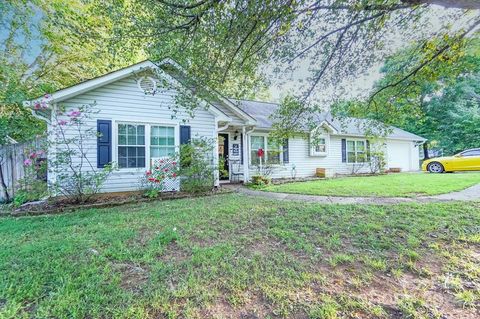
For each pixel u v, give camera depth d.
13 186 6.39
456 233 3.34
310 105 5.21
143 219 4.41
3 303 1.95
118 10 4.12
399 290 2.07
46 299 1.98
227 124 9.23
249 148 11.21
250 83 4.88
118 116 7.08
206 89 4.70
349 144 14.42
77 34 9.05
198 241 3.26
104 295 2.01
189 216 4.55
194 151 7.59
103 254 2.83
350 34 4.07
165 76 5.92
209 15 3.53
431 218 4.05
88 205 5.66
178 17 3.82
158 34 4.12
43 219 4.64
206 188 7.73
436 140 19.69
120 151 7.09
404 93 4.89
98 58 10.60
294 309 1.84
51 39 10.25
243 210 4.94
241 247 3.02
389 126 5.57
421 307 1.84
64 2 8.62
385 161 15.12
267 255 2.78
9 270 2.46
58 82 11.51
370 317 1.74
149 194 6.65
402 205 5.04
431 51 4.23
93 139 6.73
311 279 2.25
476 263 2.51
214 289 2.10
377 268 2.45
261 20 3.33
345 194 6.84
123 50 4.83
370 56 4.54
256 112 12.42
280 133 5.79
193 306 1.88
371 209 4.76
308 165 12.74
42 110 6.53
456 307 1.84
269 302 1.93
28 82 10.44
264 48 4.06
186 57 4.29
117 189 6.97
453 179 9.27
